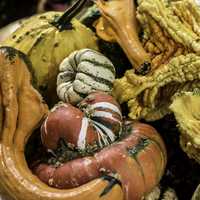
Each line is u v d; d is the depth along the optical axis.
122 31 0.97
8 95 0.89
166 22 0.94
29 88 0.90
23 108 0.89
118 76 1.02
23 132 0.89
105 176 0.84
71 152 0.88
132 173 0.85
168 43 0.95
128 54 0.96
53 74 1.00
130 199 0.85
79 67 0.94
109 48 1.02
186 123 0.88
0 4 2.24
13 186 0.85
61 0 1.85
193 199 0.87
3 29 1.43
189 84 0.93
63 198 0.83
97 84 0.93
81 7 1.02
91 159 0.86
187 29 0.94
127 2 0.99
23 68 0.90
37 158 0.91
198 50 0.91
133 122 0.93
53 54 1.00
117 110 0.90
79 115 0.88
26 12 2.22
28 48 1.00
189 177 0.95
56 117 0.87
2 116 0.89
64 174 0.85
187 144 0.88
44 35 1.00
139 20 0.97
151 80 0.93
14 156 0.88
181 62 0.91
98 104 0.89
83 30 1.02
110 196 0.83
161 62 0.95
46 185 0.86
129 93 0.94
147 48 0.97
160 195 0.91
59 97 0.96
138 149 0.87
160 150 0.90
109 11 0.99
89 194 0.83
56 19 1.03
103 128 0.88
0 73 0.89
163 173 0.91
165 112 0.94
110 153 0.86
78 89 0.93
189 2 0.95
